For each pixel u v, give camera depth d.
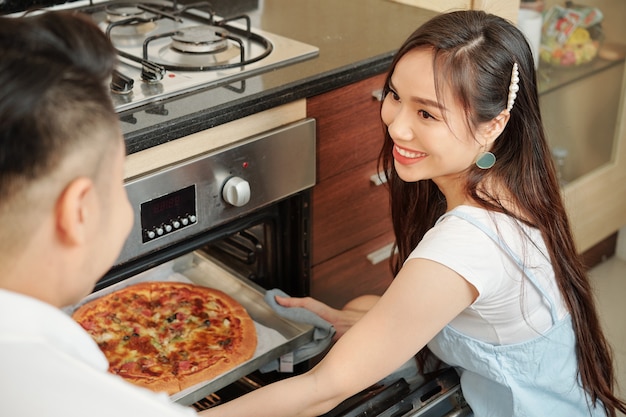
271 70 1.65
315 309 1.71
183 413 0.75
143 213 1.46
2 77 0.70
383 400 1.46
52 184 0.73
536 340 1.42
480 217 1.33
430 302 1.28
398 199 1.58
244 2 2.08
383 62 1.74
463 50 1.27
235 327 1.66
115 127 0.78
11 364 0.69
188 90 1.54
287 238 1.79
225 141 1.54
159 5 1.93
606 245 2.90
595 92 2.57
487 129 1.32
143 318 1.69
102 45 0.77
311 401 1.30
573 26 2.46
